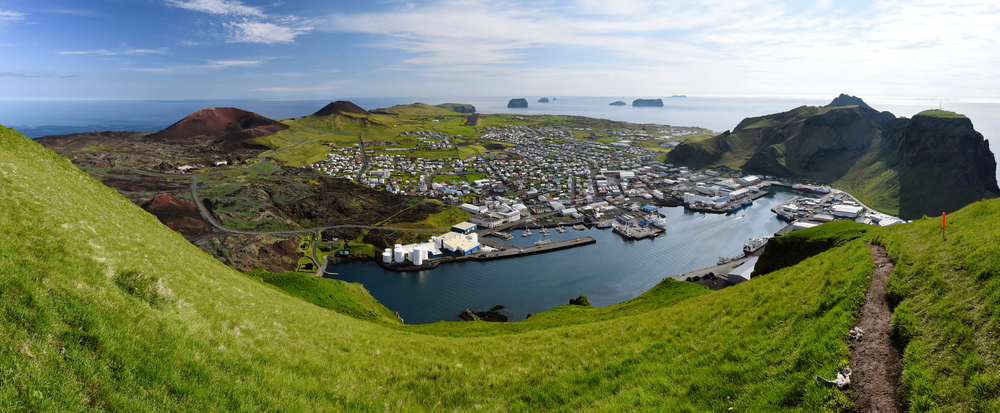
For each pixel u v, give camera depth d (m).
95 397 10.41
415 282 146.88
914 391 12.68
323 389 16.36
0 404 8.62
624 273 153.25
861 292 20.11
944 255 20.42
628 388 18.81
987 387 11.40
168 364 13.05
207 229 183.25
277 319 25.97
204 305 21.27
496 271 156.25
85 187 46.47
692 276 143.25
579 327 37.12
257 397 13.64
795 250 93.56
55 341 11.34
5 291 11.98
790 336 18.73
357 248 176.38
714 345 21.30
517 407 18.75
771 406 14.28
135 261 22.81
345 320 39.69
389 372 21.56
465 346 31.02
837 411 12.86
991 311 13.94
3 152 38.06
